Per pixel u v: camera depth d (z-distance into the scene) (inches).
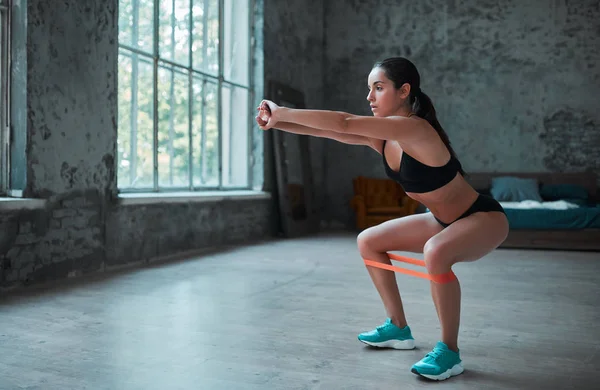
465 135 391.5
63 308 138.9
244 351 103.4
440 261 87.0
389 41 404.5
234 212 294.5
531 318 133.7
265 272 201.3
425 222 99.2
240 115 320.2
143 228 221.1
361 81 410.9
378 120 80.5
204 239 266.1
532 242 287.4
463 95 391.2
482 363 97.2
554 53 374.0
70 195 183.8
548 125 376.5
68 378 87.4
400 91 89.3
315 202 384.5
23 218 164.7
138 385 84.6
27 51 166.9
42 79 172.6
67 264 182.4
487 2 385.1
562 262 238.5
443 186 88.4
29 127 168.2
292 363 96.2
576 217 282.2
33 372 90.2
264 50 331.0
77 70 187.0
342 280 185.8
